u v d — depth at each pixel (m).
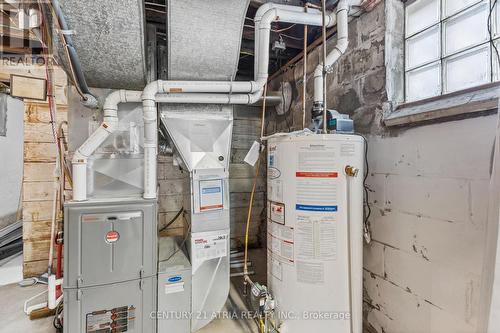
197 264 1.62
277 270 1.41
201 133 1.73
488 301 0.77
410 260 1.28
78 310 1.35
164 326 1.52
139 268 1.46
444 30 1.27
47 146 2.29
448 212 1.10
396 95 1.42
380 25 1.45
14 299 1.91
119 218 1.42
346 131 1.46
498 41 1.05
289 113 2.50
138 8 1.25
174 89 1.56
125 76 1.58
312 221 1.28
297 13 1.47
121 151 1.65
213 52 1.54
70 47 1.32
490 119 0.96
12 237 2.74
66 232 1.35
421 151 1.22
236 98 1.69
